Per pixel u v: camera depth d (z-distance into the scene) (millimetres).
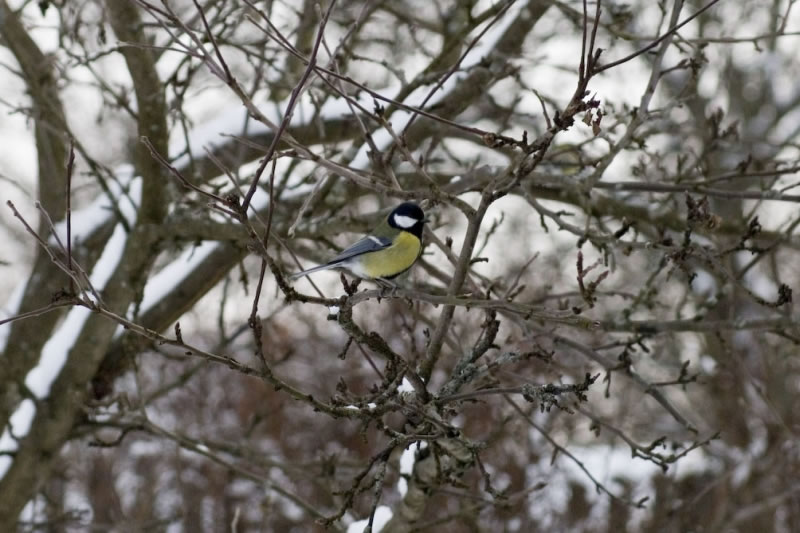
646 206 13117
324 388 19000
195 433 18219
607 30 11258
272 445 18891
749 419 18547
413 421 8055
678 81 23094
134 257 12484
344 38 8008
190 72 11438
